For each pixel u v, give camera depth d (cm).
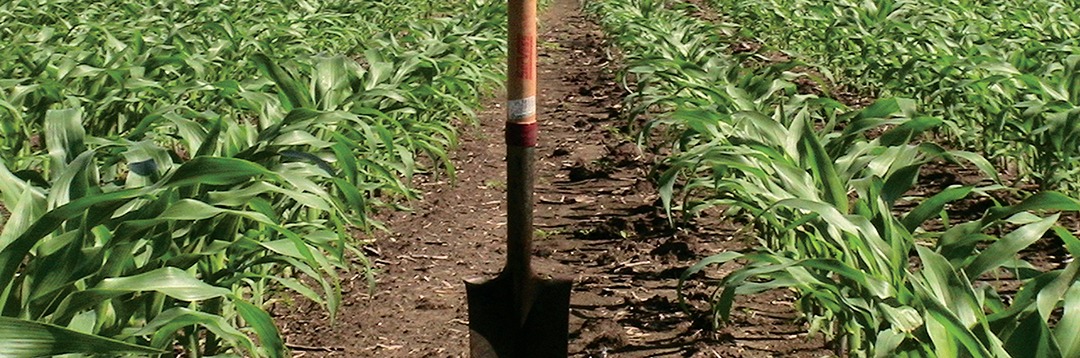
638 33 916
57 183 266
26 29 813
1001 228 477
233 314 335
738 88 511
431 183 590
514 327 279
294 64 577
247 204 317
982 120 626
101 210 252
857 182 327
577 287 427
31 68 583
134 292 261
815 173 340
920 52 761
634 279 435
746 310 395
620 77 732
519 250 275
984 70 616
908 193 560
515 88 264
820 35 928
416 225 512
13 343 185
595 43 1217
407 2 1238
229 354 270
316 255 311
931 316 231
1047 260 456
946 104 585
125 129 519
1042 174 534
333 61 492
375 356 363
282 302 405
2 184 269
